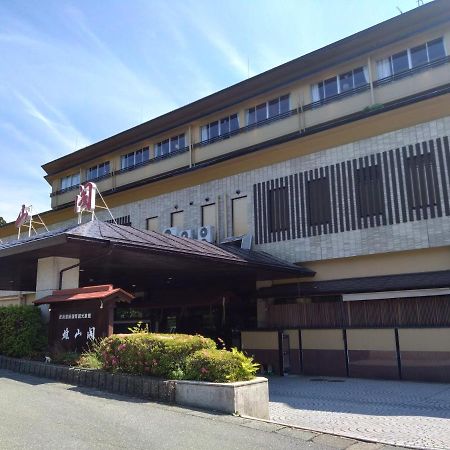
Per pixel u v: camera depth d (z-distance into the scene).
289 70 21.67
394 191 17.30
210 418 7.45
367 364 15.59
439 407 10.21
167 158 27.22
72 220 31.31
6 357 12.72
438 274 15.83
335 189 18.78
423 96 16.52
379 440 6.86
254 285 20.69
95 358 10.64
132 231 14.50
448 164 16.22
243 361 8.79
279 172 20.61
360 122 18.06
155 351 9.28
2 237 36.53
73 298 11.68
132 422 7.02
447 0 17.31
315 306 17.19
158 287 23.94
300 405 10.57
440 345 14.32
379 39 19.19
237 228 21.84
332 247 18.55
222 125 24.94
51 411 7.61
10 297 32.78
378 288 15.91
